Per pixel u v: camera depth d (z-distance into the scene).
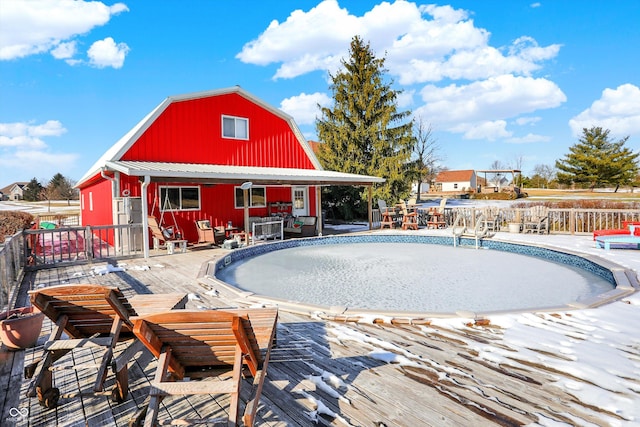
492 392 3.26
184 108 15.24
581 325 4.76
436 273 9.82
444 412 2.99
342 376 3.62
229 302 6.23
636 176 44.59
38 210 41.12
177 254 11.87
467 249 13.88
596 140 45.38
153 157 14.33
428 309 6.84
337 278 9.42
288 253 13.45
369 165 26.84
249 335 2.78
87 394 3.37
